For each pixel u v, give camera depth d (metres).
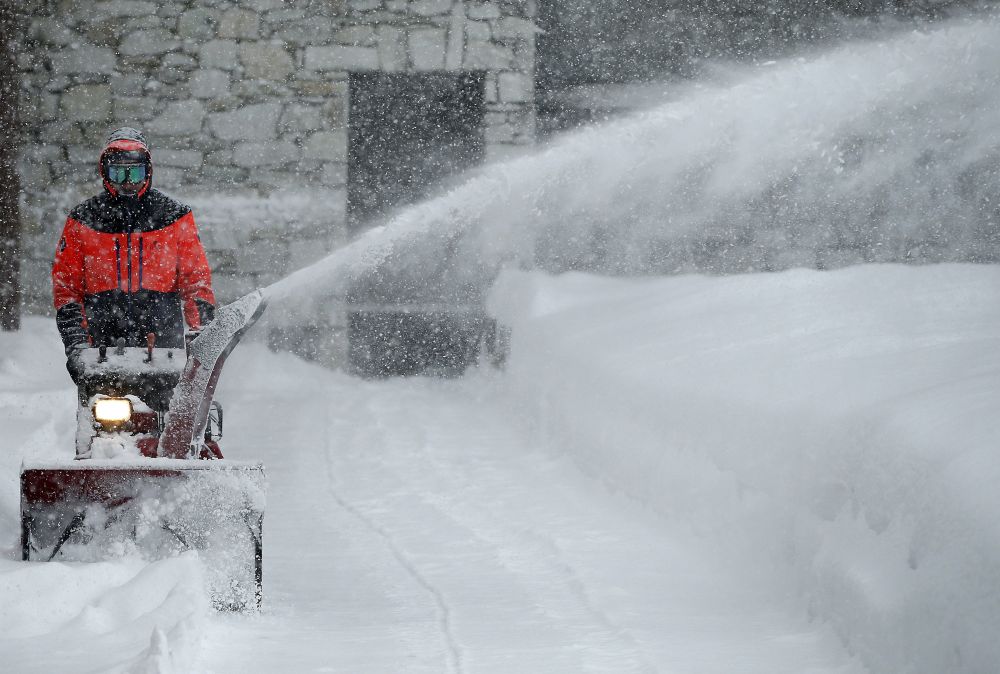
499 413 33.69
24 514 13.74
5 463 20.42
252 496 14.12
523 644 13.05
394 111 44.81
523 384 31.88
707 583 16.16
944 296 24.64
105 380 15.84
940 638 10.57
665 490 19.58
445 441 29.81
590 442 24.31
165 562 13.38
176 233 18.48
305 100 43.09
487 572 17.31
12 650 11.42
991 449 11.30
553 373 28.95
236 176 43.03
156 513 13.94
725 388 18.56
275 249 43.06
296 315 42.66
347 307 43.25
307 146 43.16
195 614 12.46
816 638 13.13
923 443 12.27
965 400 12.94
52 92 42.44
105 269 18.16
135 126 42.72
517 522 20.78
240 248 43.00
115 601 12.81
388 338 43.56
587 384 25.69
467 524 20.89
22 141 42.28
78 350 16.78
